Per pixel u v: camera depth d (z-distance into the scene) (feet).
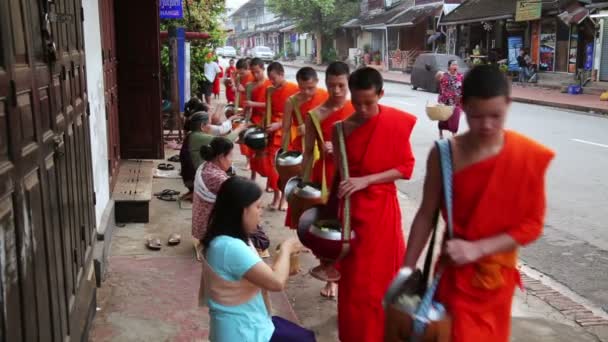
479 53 90.79
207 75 52.06
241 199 9.12
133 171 25.43
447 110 37.29
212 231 9.32
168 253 17.67
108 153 20.84
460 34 99.19
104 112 19.97
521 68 83.20
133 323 13.28
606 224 21.62
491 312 7.98
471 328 7.86
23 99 7.88
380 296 11.60
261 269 9.03
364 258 11.59
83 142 13.23
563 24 77.25
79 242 12.10
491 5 88.22
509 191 7.57
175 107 36.14
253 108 25.59
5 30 7.07
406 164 11.79
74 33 12.73
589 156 33.32
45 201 8.76
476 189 7.66
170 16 37.04
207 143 22.25
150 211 21.95
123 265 16.62
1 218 6.53
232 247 9.05
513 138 7.58
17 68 7.58
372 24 125.39
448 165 7.75
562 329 13.78
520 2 76.69
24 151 7.72
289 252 10.01
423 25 114.62
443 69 77.41
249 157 26.18
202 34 41.39
